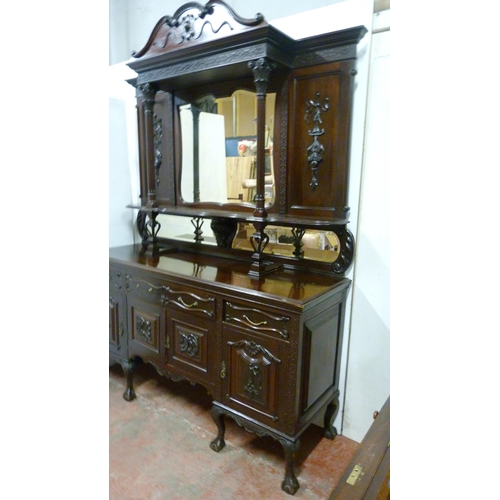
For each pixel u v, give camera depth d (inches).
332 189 69.2
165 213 86.5
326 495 61.5
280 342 60.0
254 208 79.0
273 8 80.0
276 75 71.7
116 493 61.6
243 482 64.3
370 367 72.4
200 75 74.8
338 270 72.1
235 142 80.7
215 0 65.2
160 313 78.2
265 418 63.3
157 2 98.0
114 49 110.5
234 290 64.0
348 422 76.3
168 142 92.4
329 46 65.0
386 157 65.6
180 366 75.9
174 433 76.8
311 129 69.7
